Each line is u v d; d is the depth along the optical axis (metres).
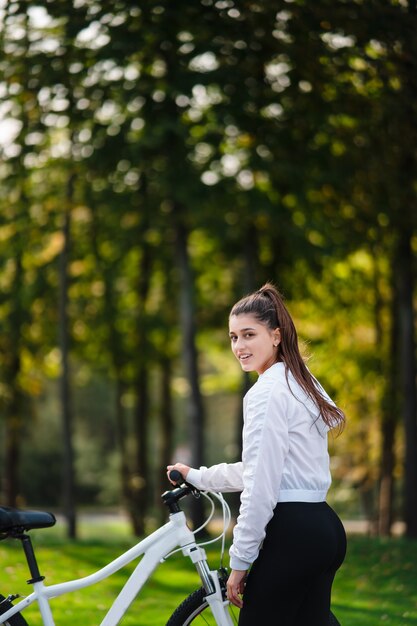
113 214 24.91
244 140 20.97
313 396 6.31
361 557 16.02
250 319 6.44
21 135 20.97
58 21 19.95
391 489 26.73
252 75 19.38
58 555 16.70
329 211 21.91
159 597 12.99
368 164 20.22
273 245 25.00
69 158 22.58
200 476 6.68
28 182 24.58
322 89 19.38
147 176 21.75
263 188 22.47
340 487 33.81
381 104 18.78
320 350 27.81
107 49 18.66
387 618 11.40
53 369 29.31
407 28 17.28
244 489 6.13
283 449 6.09
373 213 21.09
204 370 52.97
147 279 27.95
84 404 61.75
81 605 12.08
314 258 23.22
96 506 63.59
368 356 27.52
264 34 18.53
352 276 26.48
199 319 28.59
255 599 6.13
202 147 21.31
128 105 20.11
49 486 61.38
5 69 19.94
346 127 20.03
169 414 31.56
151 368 29.48
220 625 6.59
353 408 29.41
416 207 20.67
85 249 26.52
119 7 18.59
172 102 20.58
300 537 6.07
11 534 6.71
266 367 6.50
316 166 20.03
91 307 27.22
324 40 18.52
